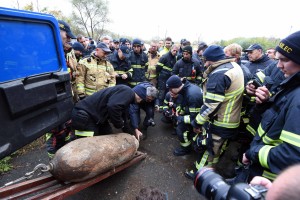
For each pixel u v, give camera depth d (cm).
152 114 383
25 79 144
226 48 317
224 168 316
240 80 223
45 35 167
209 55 228
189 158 332
